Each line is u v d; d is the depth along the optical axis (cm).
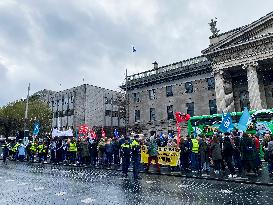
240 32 3281
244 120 1892
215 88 3447
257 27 3189
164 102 4291
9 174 1538
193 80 4038
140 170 1684
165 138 2042
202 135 1612
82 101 5809
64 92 6272
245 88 3606
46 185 1140
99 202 820
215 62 3500
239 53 3303
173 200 838
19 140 3177
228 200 834
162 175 1485
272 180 1188
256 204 778
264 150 1454
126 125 4628
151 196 902
